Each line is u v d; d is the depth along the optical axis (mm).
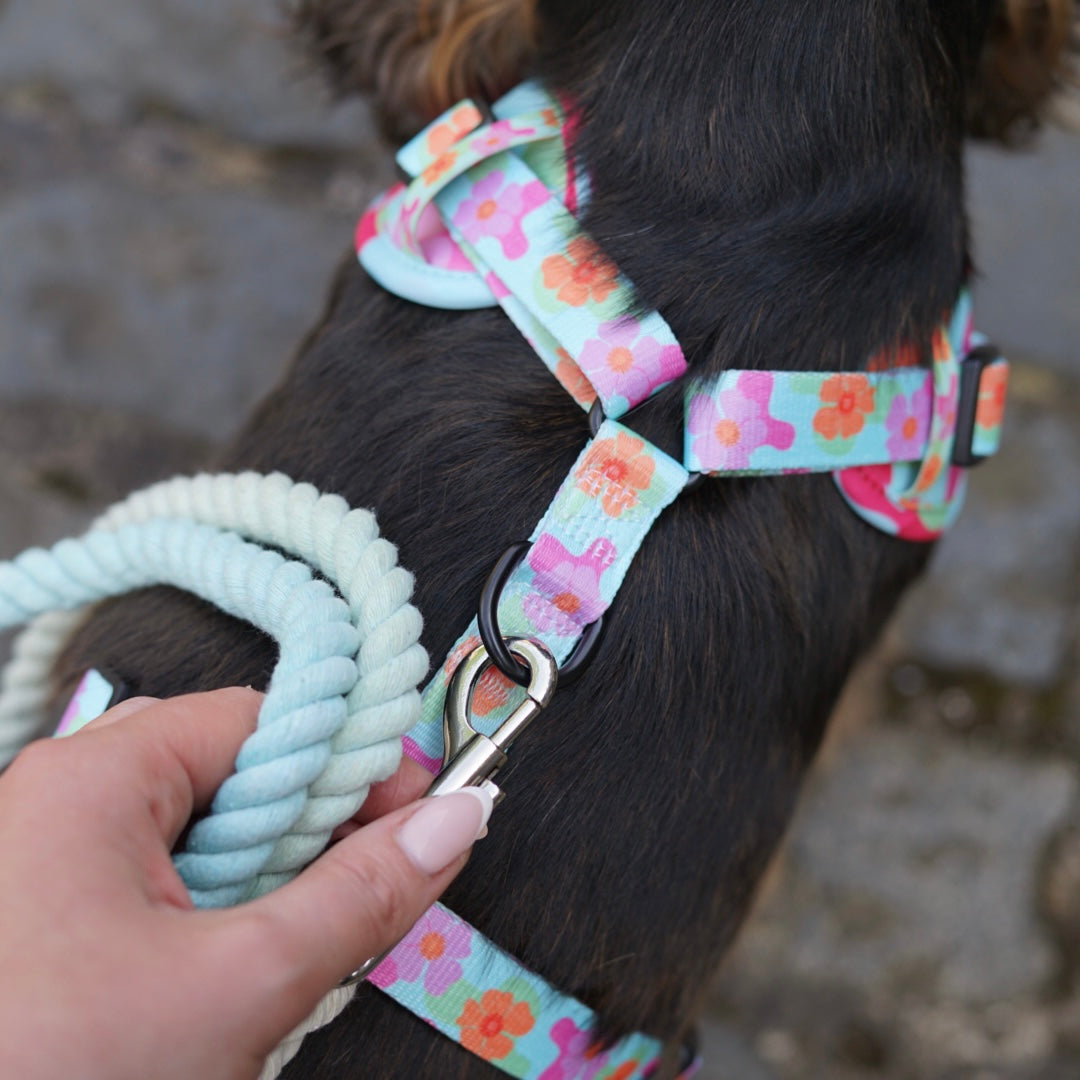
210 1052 419
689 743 591
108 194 1465
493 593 531
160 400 1396
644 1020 614
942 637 1293
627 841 580
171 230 1451
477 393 599
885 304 621
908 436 641
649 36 625
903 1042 1191
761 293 592
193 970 417
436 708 542
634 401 567
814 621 637
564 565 551
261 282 1430
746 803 626
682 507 586
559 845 566
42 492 1372
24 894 417
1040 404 1346
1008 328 1366
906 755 1262
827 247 607
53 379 1398
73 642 663
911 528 675
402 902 468
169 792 462
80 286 1425
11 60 1521
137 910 425
